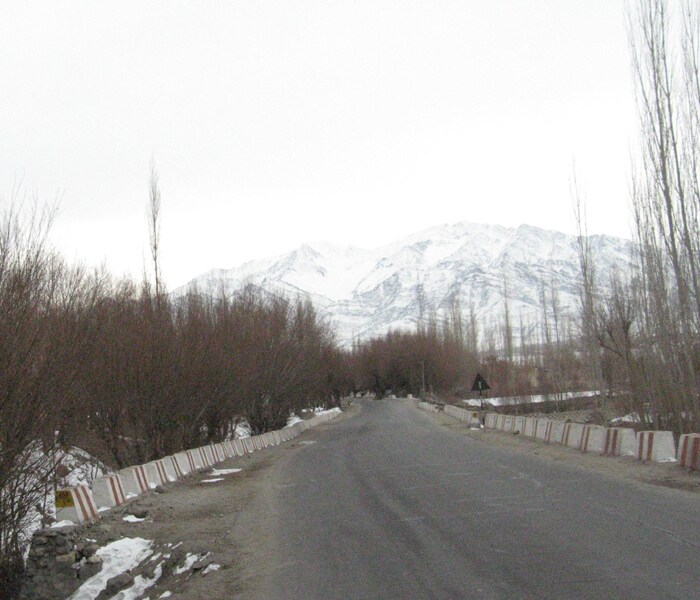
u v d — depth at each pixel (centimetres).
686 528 1013
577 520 1124
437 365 11019
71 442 1598
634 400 3028
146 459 2242
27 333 1140
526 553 930
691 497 1284
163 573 1104
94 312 1590
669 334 2527
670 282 2548
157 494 1827
